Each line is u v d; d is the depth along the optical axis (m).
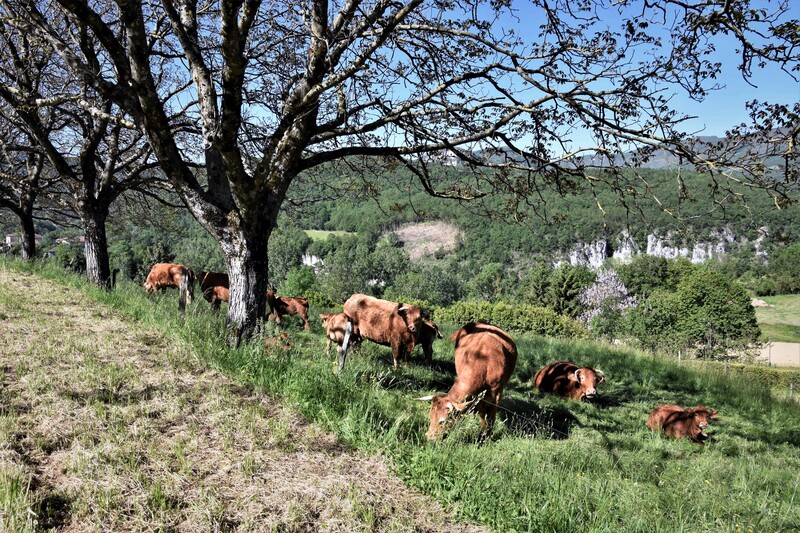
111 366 5.57
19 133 13.04
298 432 4.80
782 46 4.75
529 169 7.18
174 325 7.30
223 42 5.18
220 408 5.00
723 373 13.63
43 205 17.00
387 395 6.81
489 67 6.37
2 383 4.89
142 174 15.14
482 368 6.11
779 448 8.35
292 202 11.38
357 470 4.29
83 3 5.42
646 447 7.33
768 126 4.92
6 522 3.02
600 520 4.01
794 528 4.89
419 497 4.03
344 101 7.78
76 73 7.66
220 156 7.19
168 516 3.38
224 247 7.02
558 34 6.09
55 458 3.84
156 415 4.73
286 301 12.45
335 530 3.48
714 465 6.80
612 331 64.00
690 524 4.43
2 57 9.61
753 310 58.84
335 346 9.99
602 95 5.99
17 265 12.41
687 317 59.53
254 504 3.64
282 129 6.48
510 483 4.38
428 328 10.00
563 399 9.52
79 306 8.48
